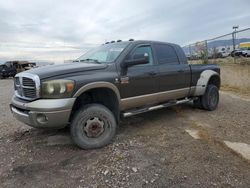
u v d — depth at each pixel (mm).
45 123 3840
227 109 7207
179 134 4887
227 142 4387
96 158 3867
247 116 6316
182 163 3602
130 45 5008
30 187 3113
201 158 3744
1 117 6699
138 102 5047
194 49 18875
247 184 3023
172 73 5699
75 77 4035
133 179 3203
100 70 4406
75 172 3451
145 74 5055
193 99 6660
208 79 6641
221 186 2990
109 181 3184
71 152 4145
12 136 5039
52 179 3289
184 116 6309
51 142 4609
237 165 3504
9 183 3215
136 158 3795
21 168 3607
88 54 5703
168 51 5891
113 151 4105
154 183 3098
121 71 4672
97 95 4617
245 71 12008
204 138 4598
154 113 6648
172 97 5910
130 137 4773
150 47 5430
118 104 4637
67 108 3871
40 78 3850
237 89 12141
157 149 4137
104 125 4316
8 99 10336
